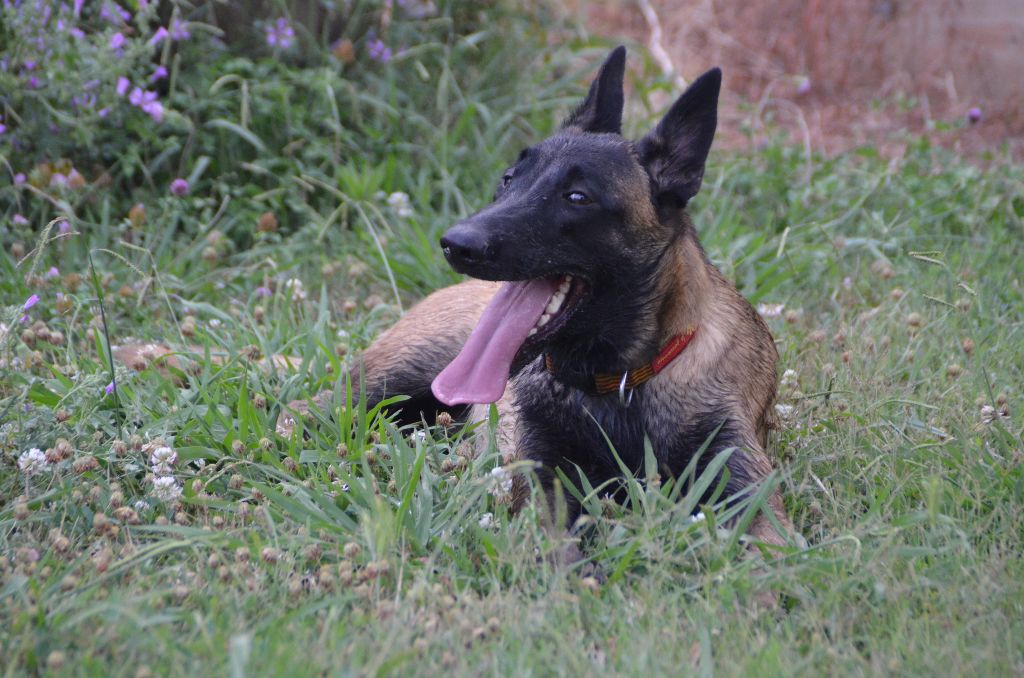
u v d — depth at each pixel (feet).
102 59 31.37
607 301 20.76
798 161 39.11
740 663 15.30
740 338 22.00
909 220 33.91
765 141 41.88
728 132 44.04
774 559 18.26
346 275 31.42
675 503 20.30
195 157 34.42
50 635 15.06
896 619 16.66
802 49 50.57
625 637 15.89
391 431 21.22
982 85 48.34
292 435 21.48
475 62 40.52
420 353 24.93
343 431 21.62
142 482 20.22
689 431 21.17
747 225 35.55
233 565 17.40
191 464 21.43
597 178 20.24
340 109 36.73
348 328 27.86
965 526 19.20
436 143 36.68
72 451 19.81
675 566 18.15
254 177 34.65
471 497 18.67
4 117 32.24
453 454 21.29
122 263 30.19
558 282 20.95
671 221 21.25
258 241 32.71
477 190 35.76
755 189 36.68
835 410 23.49
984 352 25.75
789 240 32.99
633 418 21.47
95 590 16.40
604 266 20.51
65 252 30.66
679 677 15.05
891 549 17.79
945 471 21.03
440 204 35.76
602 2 53.31
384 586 17.25
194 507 19.89
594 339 21.07
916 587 17.34
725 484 20.04
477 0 40.68
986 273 31.35
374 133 35.83
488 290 25.75
